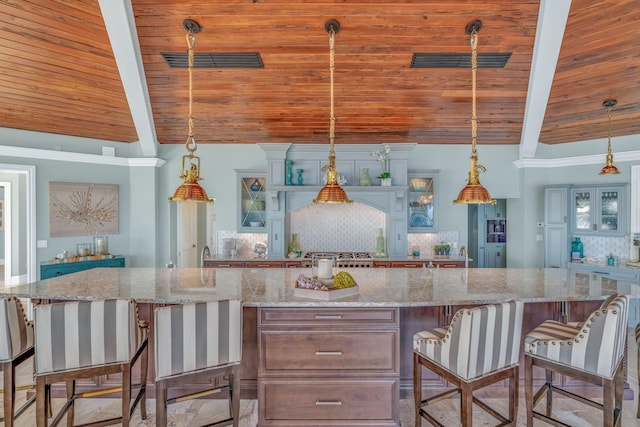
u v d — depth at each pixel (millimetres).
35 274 4762
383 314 2281
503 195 5605
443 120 5031
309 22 3568
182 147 5660
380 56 3961
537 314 2834
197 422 2502
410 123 5098
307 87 4418
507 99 4625
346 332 2277
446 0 3369
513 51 3910
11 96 4266
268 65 4086
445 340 2045
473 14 3514
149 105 4723
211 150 5688
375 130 5273
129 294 2494
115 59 4035
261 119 5027
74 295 2480
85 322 2020
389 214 5398
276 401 2277
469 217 6934
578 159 5199
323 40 3756
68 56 3930
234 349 2111
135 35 3738
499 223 6867
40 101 4430
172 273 3314
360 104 4711
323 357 2277
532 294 2484
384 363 2275
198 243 7113
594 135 5078
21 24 3514
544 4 3418
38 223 4801
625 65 3900
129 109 4883
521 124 5105
